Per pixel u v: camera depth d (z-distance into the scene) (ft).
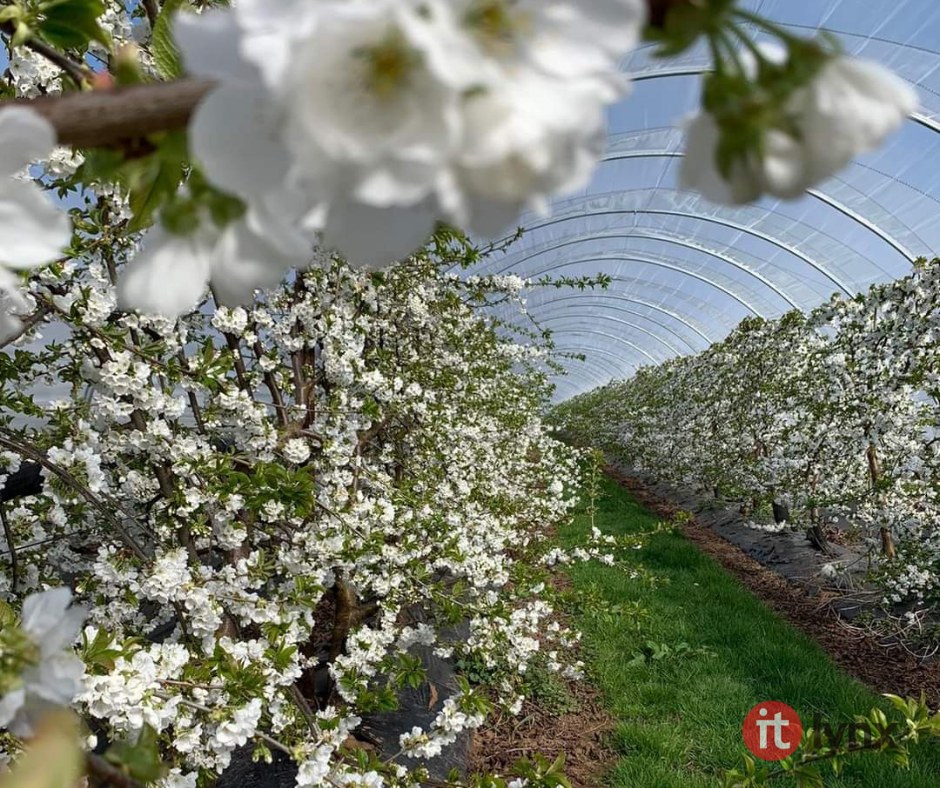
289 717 7.04
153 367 7.66
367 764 6.77
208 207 1.46
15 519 8.13
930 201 22.90
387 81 1.03
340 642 11.97
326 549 9.09
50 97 1.35
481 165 1.05
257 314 10.25
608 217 34.78
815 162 1.31
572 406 77.05
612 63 1.10
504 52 1.09
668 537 28.19
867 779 11.42
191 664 6.64
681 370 44.60
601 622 18.17
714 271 40.42
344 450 10.00
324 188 1.04
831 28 17.15
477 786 6.66
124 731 5.93
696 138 1.41
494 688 14.62
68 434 7.34
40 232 1.54
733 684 15.35
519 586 12.55
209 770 6.50
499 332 43.42
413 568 10.28
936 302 17.29
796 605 21.34
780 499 24.43
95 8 1.93
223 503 8.55
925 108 18.94
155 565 7.22
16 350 7.74
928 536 18.47
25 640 2.02
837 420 22.71
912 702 6.01
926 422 19.43
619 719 14.37
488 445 19.83
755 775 6.34
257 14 1.01
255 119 1.12
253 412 8.98
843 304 22.44
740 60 1.34
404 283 13.64
